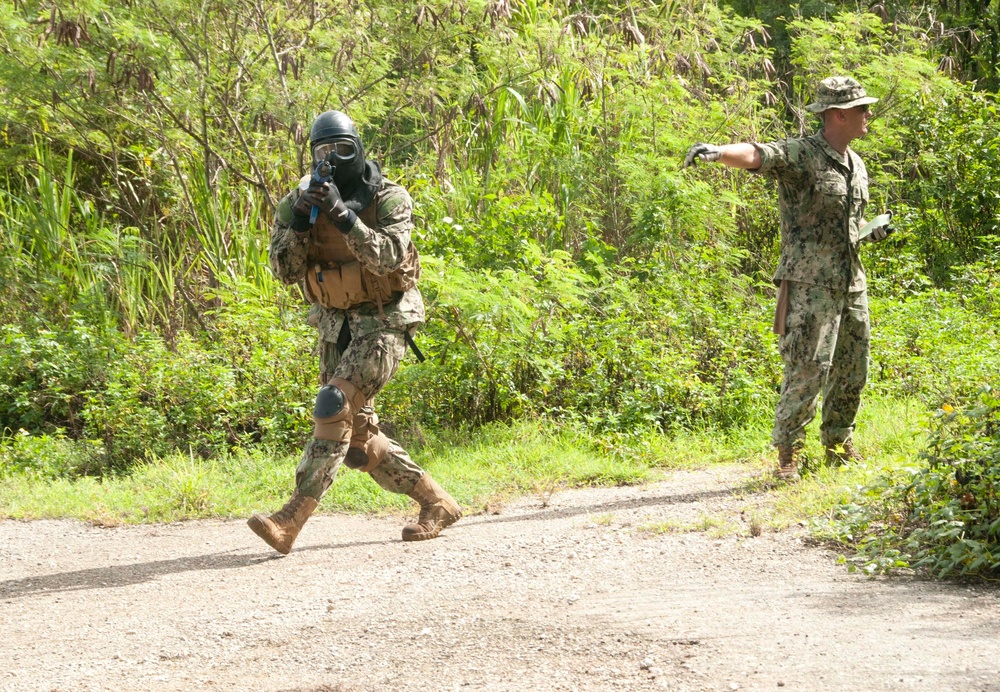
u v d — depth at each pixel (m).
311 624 8.75
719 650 7.53
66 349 19.59
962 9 34.34
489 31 22.64
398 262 10.76
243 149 22.19
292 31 21.73
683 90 25.27
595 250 21.72
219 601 9.67
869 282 24.12
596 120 24.47
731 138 26.23
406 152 24.62
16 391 18.89
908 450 13.30
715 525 11.13
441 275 17.11
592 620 8.35
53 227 22.77
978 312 21.64
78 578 10.88
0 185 24.73
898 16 32.28
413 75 22.45
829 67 28.73
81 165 24.91
